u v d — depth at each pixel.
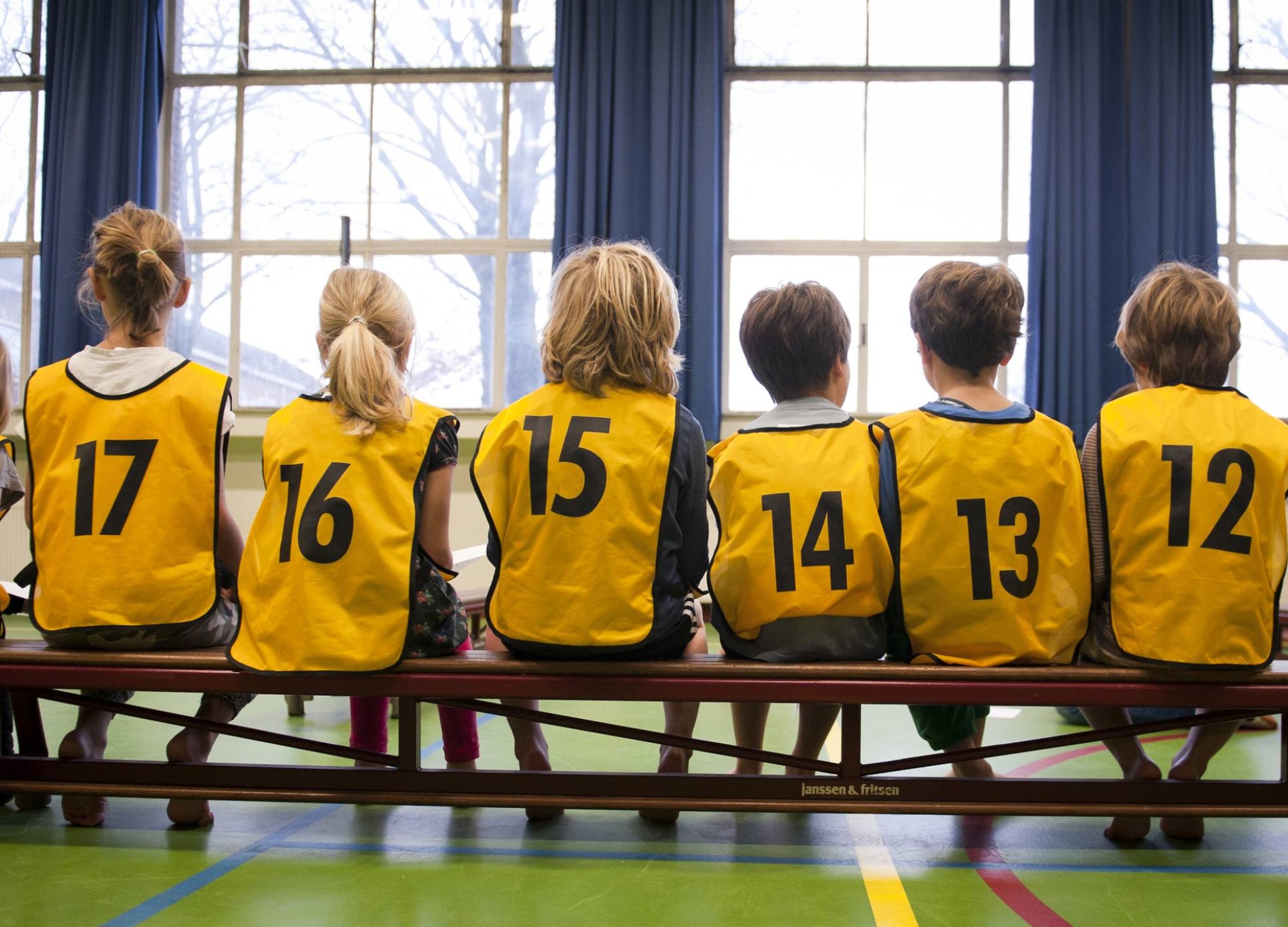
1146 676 1.44
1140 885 1.40
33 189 6.07
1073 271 5.30
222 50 6.02
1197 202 5.32
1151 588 1.44
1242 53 5.65
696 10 5.49
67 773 1.58
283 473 1.53
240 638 1.52
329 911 1.27
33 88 6.10
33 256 6.05
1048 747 1.50
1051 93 5.36
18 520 5.67
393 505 1.51
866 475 1.54
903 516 1.50
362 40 5.98
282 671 1.47
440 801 1.52
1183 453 1.44
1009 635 1.46
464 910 1.28
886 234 5.77
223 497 1.61
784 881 1.40
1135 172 5.34
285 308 5.98
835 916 1.26
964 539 1.47
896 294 5.75
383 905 1.29
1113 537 1.48
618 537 1.46
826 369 1.63
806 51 5.82
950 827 1.68
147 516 1.54
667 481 1.49
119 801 1.80
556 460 1.46
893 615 1.54
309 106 6.00
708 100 5.46
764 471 1.54
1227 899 1.34
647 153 5.51
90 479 1.54
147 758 2.20
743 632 1.57
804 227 5.79
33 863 1.46
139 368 1.58
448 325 5.91
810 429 1.58
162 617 1.54
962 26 5.76
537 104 5.91
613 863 1.47
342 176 5.98
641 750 2.31
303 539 1.49
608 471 1.46
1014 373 5.68
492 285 5.91
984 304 1.55
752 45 5.84
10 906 1.28
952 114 5.76
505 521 1.49
